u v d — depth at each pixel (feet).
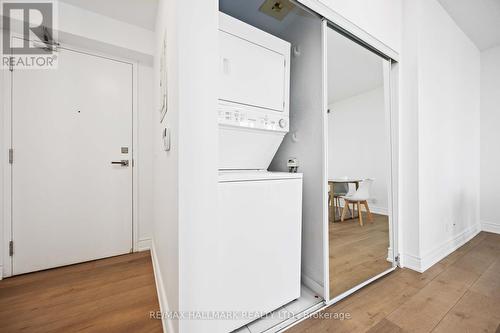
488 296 4.41
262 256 3.65
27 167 5.52
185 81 2.60
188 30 2.61
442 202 6.54
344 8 4.45
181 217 2.59
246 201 3.43
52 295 4.55
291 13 4.85
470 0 6.29
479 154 9.09
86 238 6.29
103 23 5.97
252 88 4.00
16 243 5.39
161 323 3.72
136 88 7.14
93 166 6.42
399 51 5.76
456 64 7.37
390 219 5.87
